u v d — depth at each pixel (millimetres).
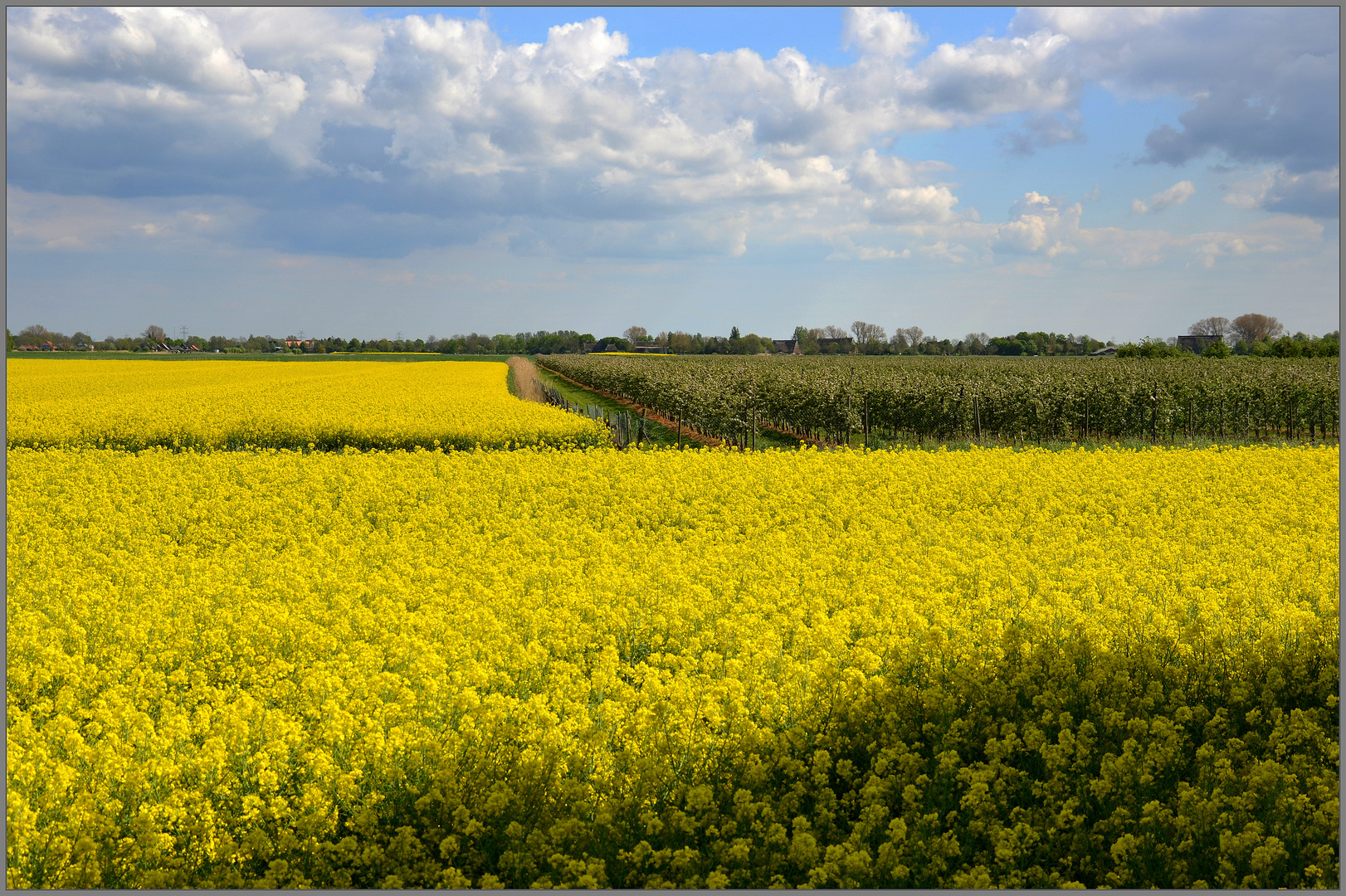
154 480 18531
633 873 5395
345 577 11586
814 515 15570
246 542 13812
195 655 8781
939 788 6250
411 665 8141
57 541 13414
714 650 8969
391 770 6266
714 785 6398
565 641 8820
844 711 7242
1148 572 11125
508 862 5523
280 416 29391
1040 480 18406
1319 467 19781
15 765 6234
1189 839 5500
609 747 6715
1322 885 5223
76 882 5367
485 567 11516
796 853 5406
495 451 23562
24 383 53438
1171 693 7512
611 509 16234
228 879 5422
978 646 8508
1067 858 5535
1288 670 7918
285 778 6387
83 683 7988
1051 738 7145
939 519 15484
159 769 6184
